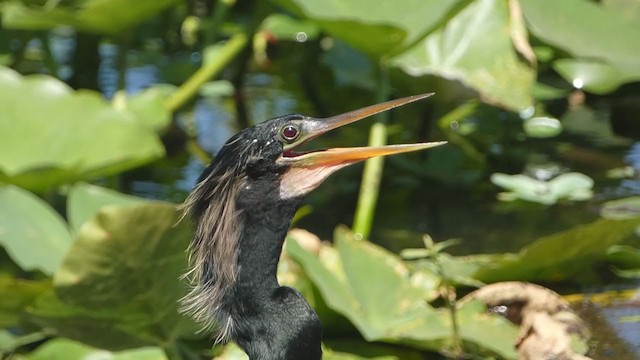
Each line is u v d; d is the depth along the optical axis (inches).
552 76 604.1
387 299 382.6
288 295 291.3
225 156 290.2
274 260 290.7
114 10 510.0
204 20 684.1
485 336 367.9
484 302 389.7
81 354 373.7
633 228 404.5
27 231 406.9
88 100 479.2
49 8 516.7
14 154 470.9
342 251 392.2
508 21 525.3
